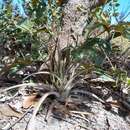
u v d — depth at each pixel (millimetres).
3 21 2654
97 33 2285
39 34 2398
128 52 2891
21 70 2377
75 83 2117
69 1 2330
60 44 2270
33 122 1773
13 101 2006
